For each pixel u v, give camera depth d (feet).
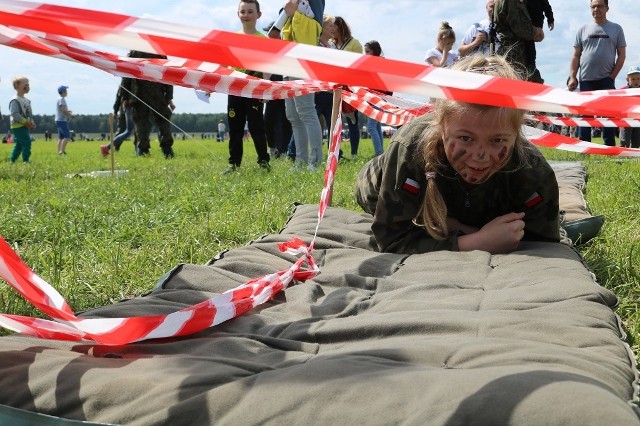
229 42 4.58
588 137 32.78
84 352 6.09
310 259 9.47
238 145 25.88
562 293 6.92
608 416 4.00
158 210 15.40
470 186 9.27
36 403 5.19
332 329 6.26
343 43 28.66
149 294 7.88
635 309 8.54
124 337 6.11
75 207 16.26
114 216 15.25
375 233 9.86
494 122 7.55
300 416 4.53
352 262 9.36
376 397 4.53
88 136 209.56
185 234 12.88
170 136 42.47
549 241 9.89
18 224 13.74
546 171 9.34
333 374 4.89
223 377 5.15
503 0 25.04
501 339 5.53
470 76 4.45
